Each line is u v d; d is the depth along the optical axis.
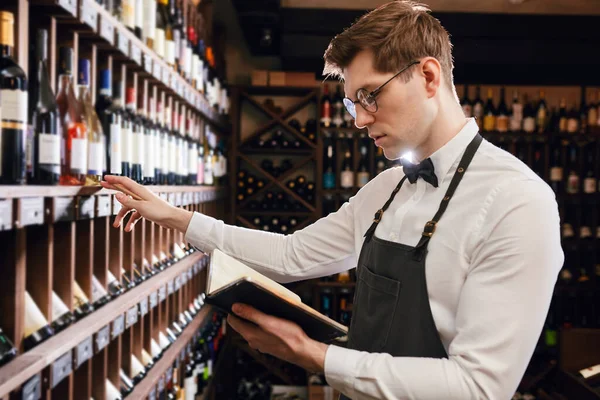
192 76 3.60
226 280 1.15
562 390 4.12
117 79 2.25
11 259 1.32
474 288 1.10
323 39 4.89
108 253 2.04
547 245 1.07
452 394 1.04
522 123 5.50
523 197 1.11
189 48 3.46
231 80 5.80
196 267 3.34
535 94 5.75
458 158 1.25
